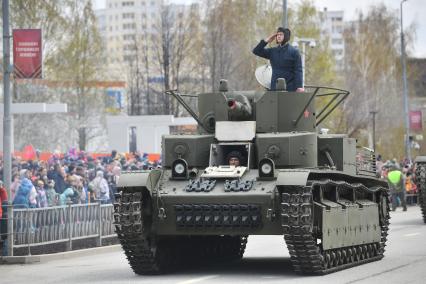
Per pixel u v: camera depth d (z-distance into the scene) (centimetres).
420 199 3931
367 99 8319
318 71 7438
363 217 2433
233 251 2589
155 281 2084
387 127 8712
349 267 2322
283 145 2227
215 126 2303
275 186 2100
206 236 2455
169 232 2184
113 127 5819
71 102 7500
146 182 2153
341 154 2331
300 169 2114
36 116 6375
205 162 2280
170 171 2245
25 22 7169
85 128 7812
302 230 2056
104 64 8906
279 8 7431
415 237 3222
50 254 2720
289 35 2414
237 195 2111
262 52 2434
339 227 2248
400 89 9344
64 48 7519
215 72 6725
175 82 7631
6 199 2673
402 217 4384
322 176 2217
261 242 3170
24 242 2692
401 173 4972
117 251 2969
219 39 6894
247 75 6562
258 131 2309
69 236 2862
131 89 8488
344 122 7694
